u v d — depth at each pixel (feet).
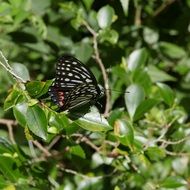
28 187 3.60
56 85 3.42
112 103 4.09
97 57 4.06
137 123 3.95
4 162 3.59
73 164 4.15
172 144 3.96
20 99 3.36
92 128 3.44
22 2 4.43
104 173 4.24
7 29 4.50
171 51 4.75
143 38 4.70
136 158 3.92
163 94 3.94
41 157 4.04
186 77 4.78
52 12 4.58
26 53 4.59
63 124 3.46
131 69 4.11
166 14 4.86
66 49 4.54
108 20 4.13
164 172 4.17
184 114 4.02
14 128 4.48
